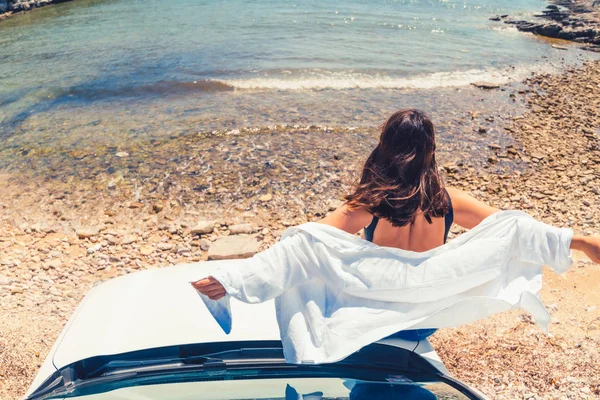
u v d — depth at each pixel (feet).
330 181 26.18
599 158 29.60
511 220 7.47
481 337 15.83
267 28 63.26
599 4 95.66
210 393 7.42
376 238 7.44
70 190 25.23
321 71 46.42
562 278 18.95
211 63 47.47
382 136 7.25
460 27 74.69
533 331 16.06
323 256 6.95
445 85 44.32
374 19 74.33
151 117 34.65
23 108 36.52
